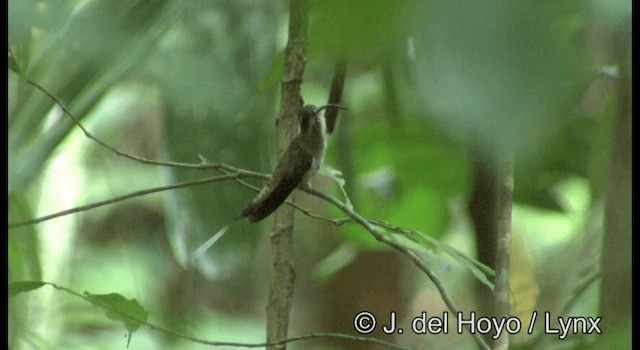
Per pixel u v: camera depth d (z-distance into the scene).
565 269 7.18
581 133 7.53
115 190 12.93
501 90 1.00
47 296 9.44
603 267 3.54
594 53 2.04
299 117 4.77
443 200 8.55
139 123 13.03
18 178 4.85
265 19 4.82
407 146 7.38
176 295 10.22
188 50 4.37
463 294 8.80
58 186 9.85
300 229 14.66
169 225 5.89
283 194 4.66
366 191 8.67
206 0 4.45
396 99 5.85
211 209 5.84
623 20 1.11
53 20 1.90
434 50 1.02
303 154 4.69
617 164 3.55
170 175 5.82
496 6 1.01
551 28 1.03
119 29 2.53
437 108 1.12
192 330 7.67
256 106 5.77
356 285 13.95
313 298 14.48
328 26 1.08
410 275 14.01
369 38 1.06
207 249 5.82
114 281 14.22
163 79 4.04
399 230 4.80
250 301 13.84
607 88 6.23
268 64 4.95
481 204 6.14
